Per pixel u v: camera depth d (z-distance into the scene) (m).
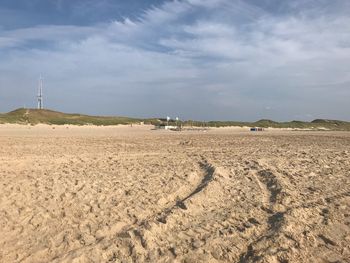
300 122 108.81
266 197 10.62
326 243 7.75
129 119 99.38
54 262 6.61
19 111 90.56
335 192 11.27
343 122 114.06
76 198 10.23
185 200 9.97
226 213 9.20
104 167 15.02
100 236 7.80
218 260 6.91
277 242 7.53
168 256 6.95
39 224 8.40
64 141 29.27
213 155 19.28
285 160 17.05
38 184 11.65
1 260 6.72
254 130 71.44
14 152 20.22
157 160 17.17
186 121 85.50
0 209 9.27
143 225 8.24
